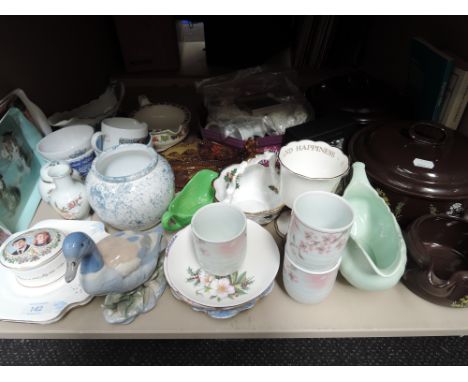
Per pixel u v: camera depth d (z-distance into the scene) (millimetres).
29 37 706
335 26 887
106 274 440
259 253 519
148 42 966
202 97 900
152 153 556
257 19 906
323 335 462
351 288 504
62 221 576
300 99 817
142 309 470
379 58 921
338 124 656
